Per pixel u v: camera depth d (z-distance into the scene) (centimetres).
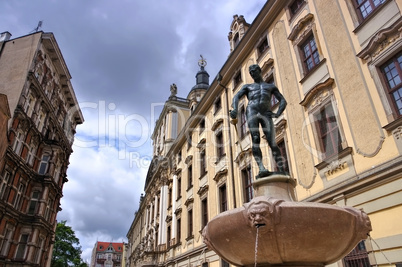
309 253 353
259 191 456
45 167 2475
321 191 976
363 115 883
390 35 845
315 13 1187
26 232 2128
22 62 2317
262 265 386
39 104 2416
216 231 390
